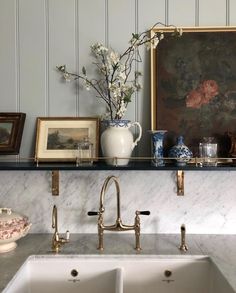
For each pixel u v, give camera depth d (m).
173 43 1.59
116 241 1.58
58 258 1.42
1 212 1.51
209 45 1.59
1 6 1.64
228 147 1.58
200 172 1.65
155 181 1.66
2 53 1.65
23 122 1.62
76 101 1.65
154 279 1.43
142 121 1.64
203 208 1.65
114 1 1.63
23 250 1.47
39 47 1.64
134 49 1.62
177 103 1.59
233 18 1.61
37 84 1.65
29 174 1.67
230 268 1.28
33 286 1.42
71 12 1.64
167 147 1.59
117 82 1.58
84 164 1.54
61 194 1.67
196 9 1.61
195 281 1.42
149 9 1.62
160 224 1.66
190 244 1.54
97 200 1.67
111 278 1.43
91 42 1.64
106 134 1.49
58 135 1.63
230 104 1.59
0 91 1.65
